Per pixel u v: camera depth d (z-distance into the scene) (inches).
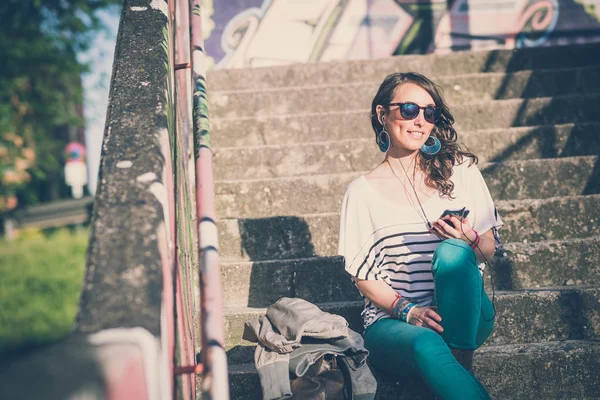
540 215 137.8
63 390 50.0
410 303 96.7
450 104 202.7
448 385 84.8
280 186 153.0
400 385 102.0
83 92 559.8
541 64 216.1
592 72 201.5
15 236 555.2
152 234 68.4
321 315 95.4
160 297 63.4
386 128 106.7
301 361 91.2
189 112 157.8
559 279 126.3
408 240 101.7
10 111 512.4
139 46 98.7
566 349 107.4
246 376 107.0
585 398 106.9
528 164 152.6
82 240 480.7
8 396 48.4
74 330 59.7
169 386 65.4
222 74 214.1
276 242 139.9
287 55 269.6
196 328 120.0
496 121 185.0
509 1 270.2
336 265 128.1
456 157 106.4
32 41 509.0
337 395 91.4
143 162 76.5
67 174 620.1
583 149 170.6
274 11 269.7
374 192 104.6
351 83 210.5
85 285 63.8
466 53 215.9
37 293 311.6
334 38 270.8
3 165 515.5
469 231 99.1
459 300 91.1
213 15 268.8
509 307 115.5
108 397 52.5
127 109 85.2
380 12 271.4
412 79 105.6
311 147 169.2
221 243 139.5
